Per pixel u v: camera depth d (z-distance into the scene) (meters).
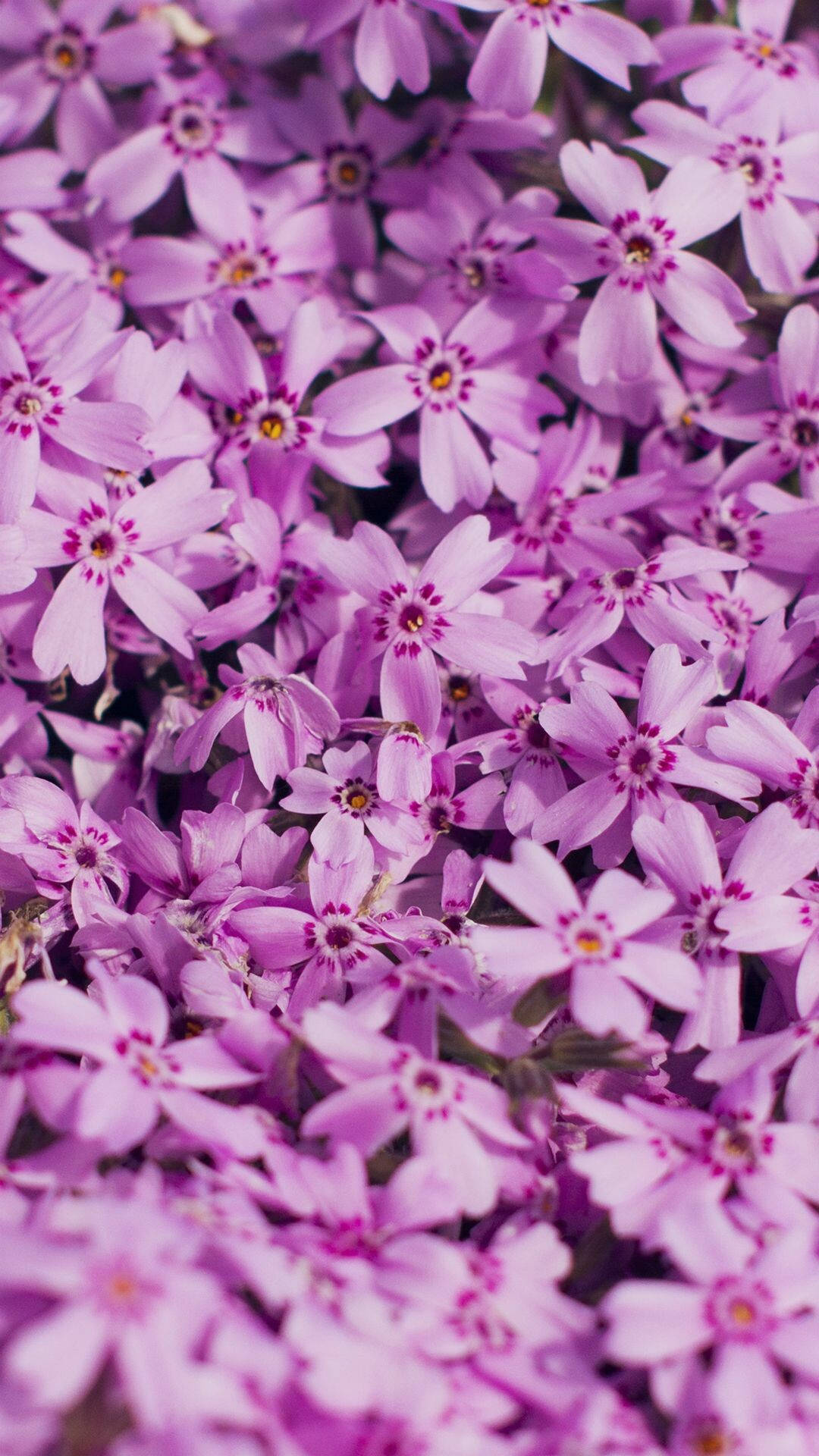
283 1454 0.23
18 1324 0.23
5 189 0.32
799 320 0.29
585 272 0.30
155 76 0.32
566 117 0.32
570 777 0.28
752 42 0.31
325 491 0.30
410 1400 0.23
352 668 0.28
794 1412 0.24
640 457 0.31
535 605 0.29
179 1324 0.23
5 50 0.33
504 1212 0.26
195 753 0.28
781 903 0.26
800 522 0.29
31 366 0.29
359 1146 0.25
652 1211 0.25
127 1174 0.24
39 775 0.29
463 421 0.30
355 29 0.33
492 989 0.26
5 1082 0.25
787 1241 0.24
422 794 0.27
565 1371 0.24
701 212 0.29
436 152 0.32
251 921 0.27
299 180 0.32
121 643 0.29
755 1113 0.25
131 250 0.31
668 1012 0.27
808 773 0.27
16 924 0.27
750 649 0.28
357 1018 0.26
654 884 0.27
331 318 0.31
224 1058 0.25
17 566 0.27
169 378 0.29
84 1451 0.23
